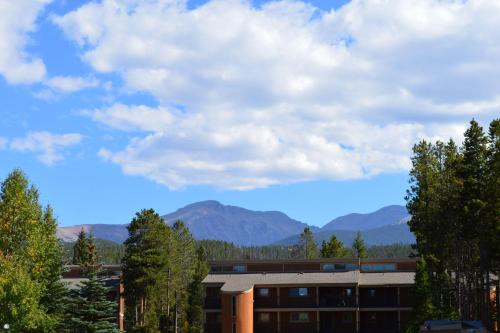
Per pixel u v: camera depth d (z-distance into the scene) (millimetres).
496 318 75688
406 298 84500
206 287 87250
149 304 96250
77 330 67250
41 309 61594
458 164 78688
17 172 62500
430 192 82438
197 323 114188
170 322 105500
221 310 83312
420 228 84250
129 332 91562
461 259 80438
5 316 55438
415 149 87562
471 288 79938
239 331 80125
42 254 62375
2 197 60875
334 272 89750
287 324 85500
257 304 85438
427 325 62750
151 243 92000
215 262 92250
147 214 93250
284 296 85375
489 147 71500
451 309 75312
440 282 81188
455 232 79625
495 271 76125
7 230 59688
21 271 56688
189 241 123938
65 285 71812
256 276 88438
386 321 85375
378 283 83812
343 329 85062
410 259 90562
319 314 85750
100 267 71312
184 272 120562
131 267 90750
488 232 70625
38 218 64438
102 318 68250
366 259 91375
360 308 84438
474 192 72438
